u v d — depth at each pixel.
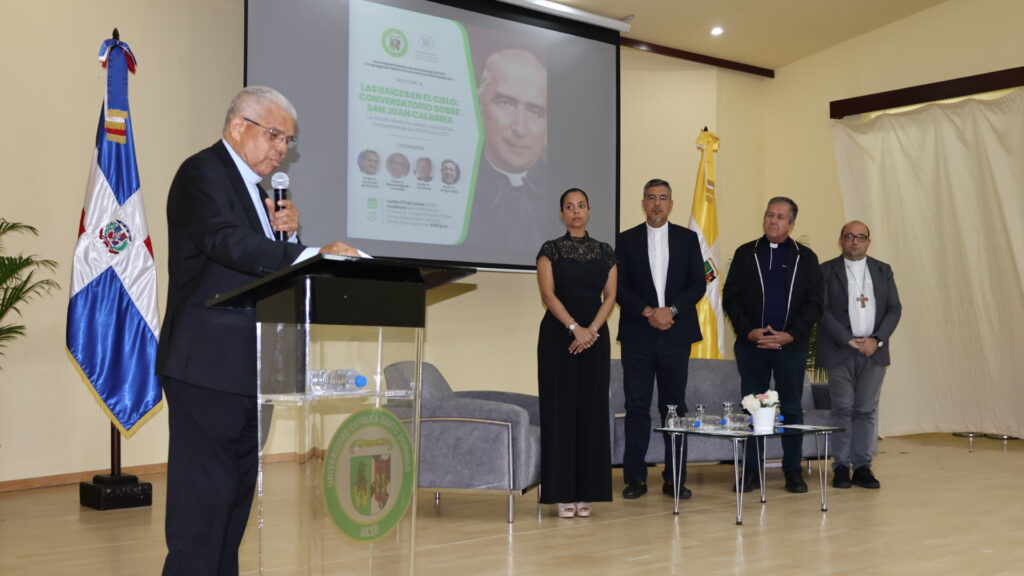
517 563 3.34
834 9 8.27
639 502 4.75
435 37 6.44
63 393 5.55
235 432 2.08
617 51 7.29
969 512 4.45
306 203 5.83
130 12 5.92
